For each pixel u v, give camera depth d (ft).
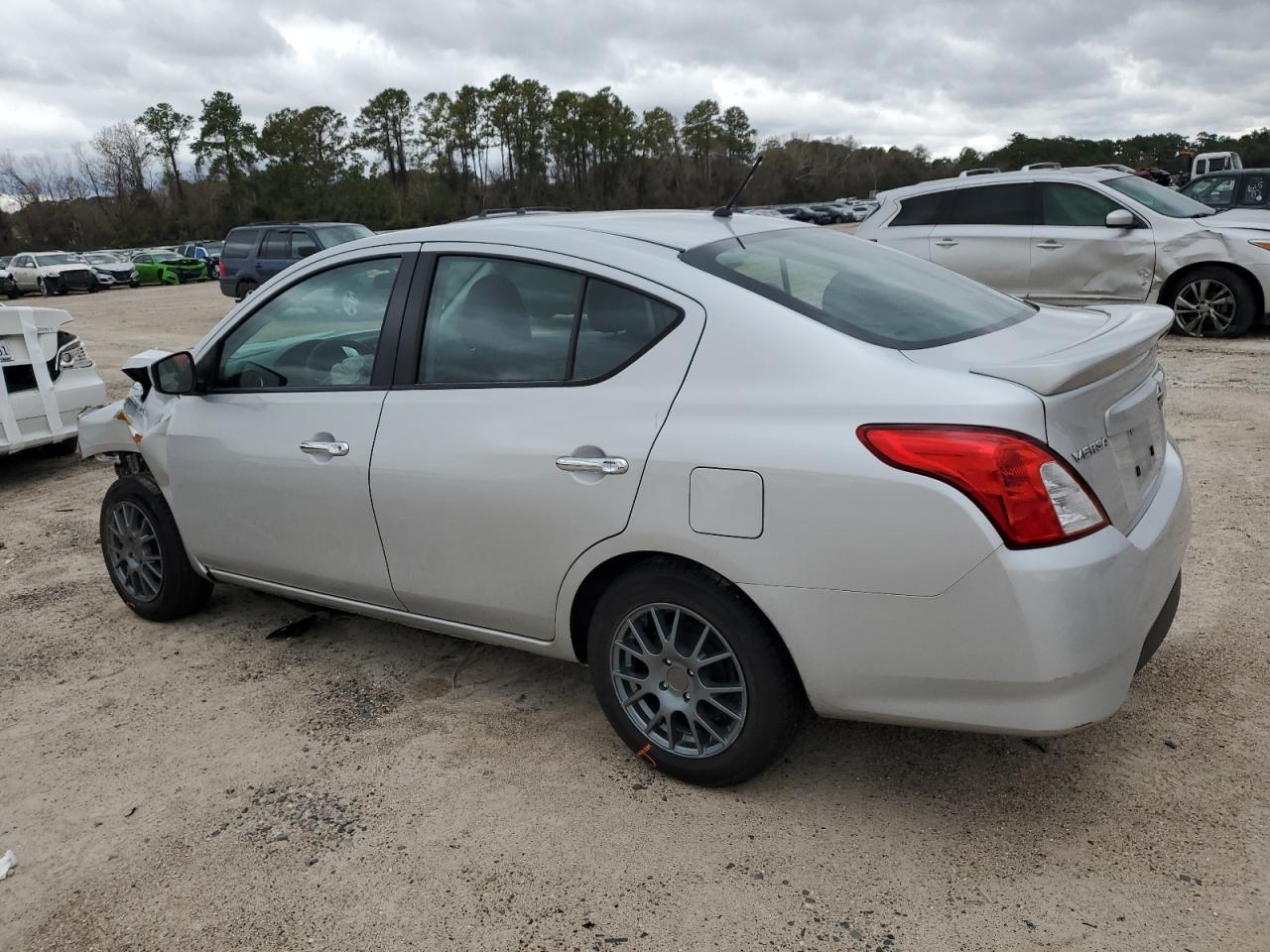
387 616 11.39
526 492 9.34
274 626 13.92
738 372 8.38
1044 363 7.54
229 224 267.18
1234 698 10.20
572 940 7.47
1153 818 8.43
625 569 9.26
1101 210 31.17
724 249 9.63
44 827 9.41
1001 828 8.46
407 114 298.56
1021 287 32.27
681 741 9.34
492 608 10.11
